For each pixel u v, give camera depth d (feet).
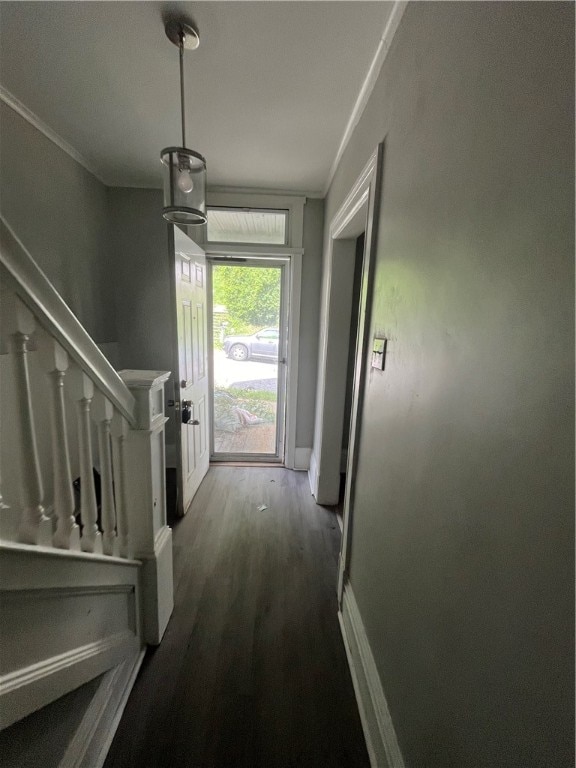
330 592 5.93
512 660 1.74
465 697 2.15
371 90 4.74
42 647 2.95
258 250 9.35
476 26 2.19
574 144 1.40
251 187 8.95
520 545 1.71
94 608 3.69
